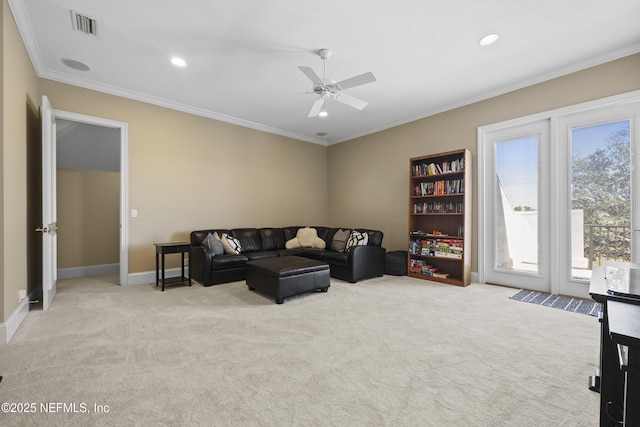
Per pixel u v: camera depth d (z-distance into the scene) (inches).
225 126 204.2
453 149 178.1
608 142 126.6
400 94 163.8
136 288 154.8
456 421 55.9
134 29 107.0
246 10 97.0
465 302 130.4
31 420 55.4
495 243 161.5
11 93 95.2
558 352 83.6
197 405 60.2
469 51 121.1
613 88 122.6
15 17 96.5
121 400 61.6
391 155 214.7
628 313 39.3
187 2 93.0
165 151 176.9
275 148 232.5
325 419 56.3
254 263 144.0
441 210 179.3
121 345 87.0
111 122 157.3
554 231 140.1
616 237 124.4
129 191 163.8
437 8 95.7
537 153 147.0
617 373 51.6
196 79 147.1
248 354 82.1
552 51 121.0
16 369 73.2
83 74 141.7
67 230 187.6
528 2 92.7
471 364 77.0
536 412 58.5
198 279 168.4
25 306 110.2
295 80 148.0
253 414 57.7
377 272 183.8
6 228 89.8
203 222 193.2
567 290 137.5
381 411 58.7
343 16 99.8
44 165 115.9
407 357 80.7
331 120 209.9
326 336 94.3
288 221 241.0
